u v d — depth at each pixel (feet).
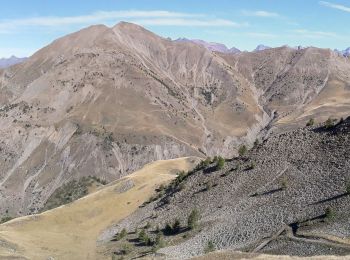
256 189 354.54
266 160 388.16
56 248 405.18
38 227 468.34
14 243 399.85
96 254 382.22
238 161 419.74
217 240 305.53
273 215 302.45
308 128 404.36
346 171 313.73
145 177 577.84
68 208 508.53
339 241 239.09
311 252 238.27
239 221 318.04
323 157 347.15
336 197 287.07
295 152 374.84
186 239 331.77
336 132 368.07
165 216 402.52
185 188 432.66
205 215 359.25
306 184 325.21
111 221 474.90
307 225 268.62
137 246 368.89
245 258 200.13
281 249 250.98
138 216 447.42
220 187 391.45
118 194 532.73
